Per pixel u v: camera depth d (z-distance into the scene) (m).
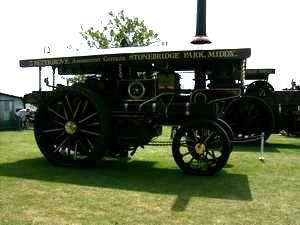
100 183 6.70
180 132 7.46
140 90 8.12
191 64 8.11
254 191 6.27
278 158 10.05
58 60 8.23
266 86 14.33
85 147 8.28
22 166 8.27
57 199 5.63
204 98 7.69
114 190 6.21
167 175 7.51
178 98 8.10
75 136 8.25
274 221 4.78
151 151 10.92
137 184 6.67
